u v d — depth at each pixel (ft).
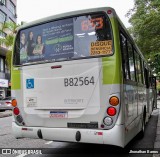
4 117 69.87
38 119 21.01
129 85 21.63
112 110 18.44
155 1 52.75
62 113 19.98
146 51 63.31
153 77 57.00
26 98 21.70
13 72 22.66
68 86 19.89
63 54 20.43
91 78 19.17
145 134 33.65
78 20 20.36
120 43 19.63
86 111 19.13
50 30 21.39
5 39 96.43
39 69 21.24
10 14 140.87
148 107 39.91
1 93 125.08
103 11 19.62
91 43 19.63
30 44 22.20
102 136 18.33
